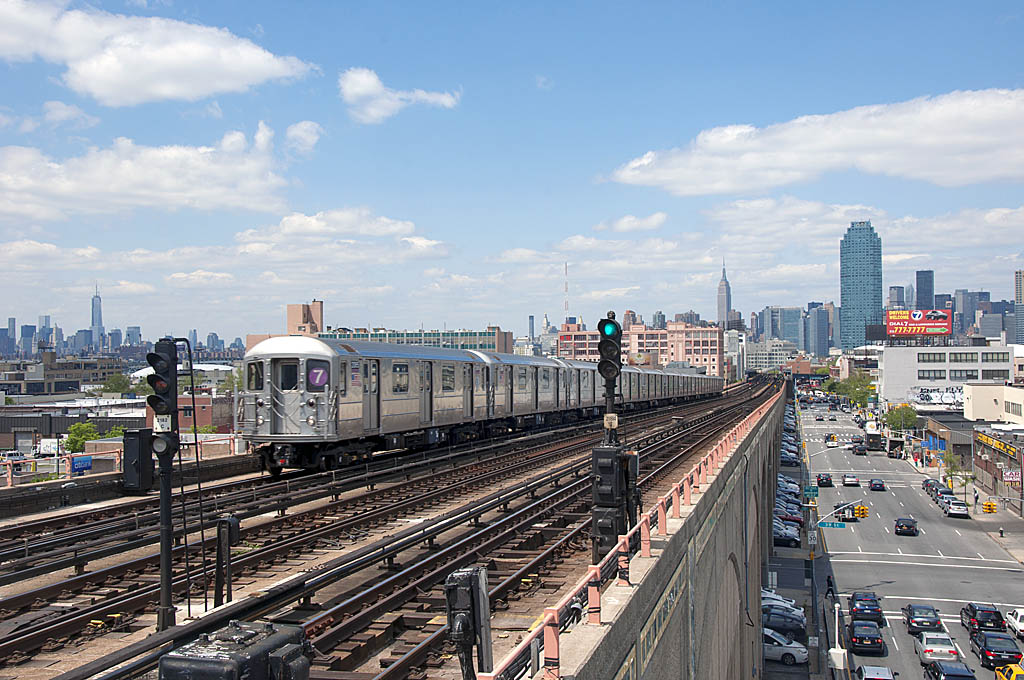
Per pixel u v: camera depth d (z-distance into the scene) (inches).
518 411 1462.8
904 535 2448.3
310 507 745.6
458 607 250.4
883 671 1286.9
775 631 1533.0
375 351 969.5
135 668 265.3
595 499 456.1
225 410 3095.5
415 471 933.2
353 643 366.0
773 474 2298.2
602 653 298.5
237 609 310.8
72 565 458.6
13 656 344.8
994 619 1563.7
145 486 329.7
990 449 3029.0
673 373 2997.0
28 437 2999.5
